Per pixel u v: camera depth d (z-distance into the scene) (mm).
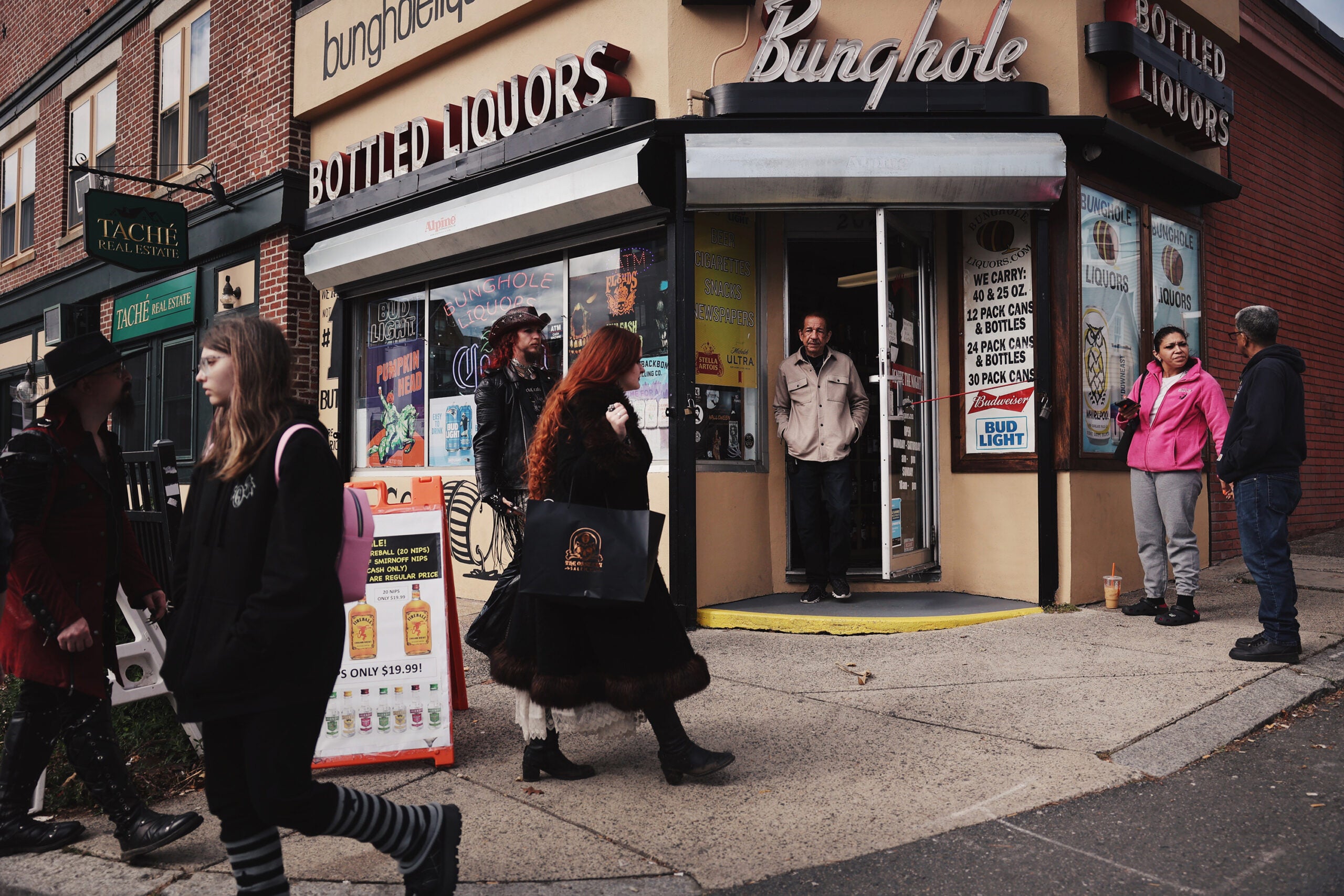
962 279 6645
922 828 3055
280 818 2242
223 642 2207
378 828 2414
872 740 3875
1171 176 6949
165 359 10859
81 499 3168
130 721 4430
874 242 6777
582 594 3150
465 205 7082
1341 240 10148
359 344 8914
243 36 9719
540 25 7062
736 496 6375
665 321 6352
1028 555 6250
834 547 6289
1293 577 4641
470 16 7426
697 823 3168
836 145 5828
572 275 6977
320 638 2283
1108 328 6578
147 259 9469
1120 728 3836
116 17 11734
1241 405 4734
